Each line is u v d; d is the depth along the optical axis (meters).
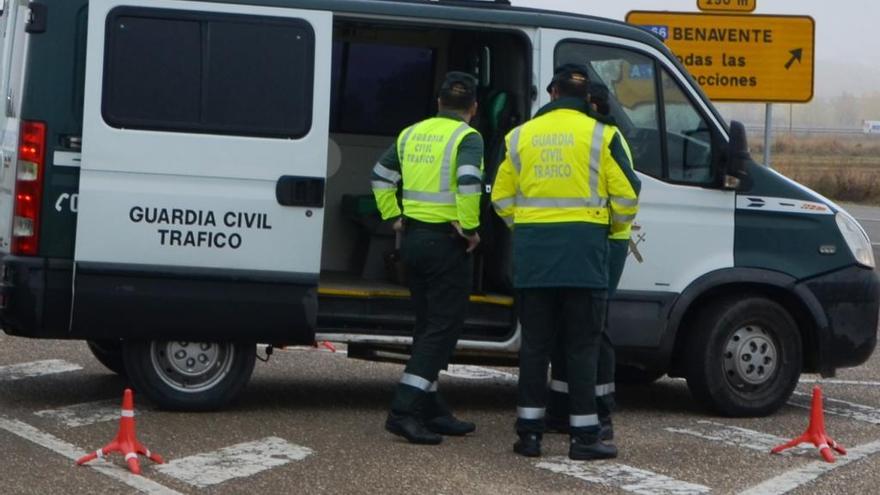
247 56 11.55
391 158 11.39
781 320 12.77
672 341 12.51
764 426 12.45
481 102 13.20
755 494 10.00
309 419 12.02
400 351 12.40
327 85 11.66
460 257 11.20
